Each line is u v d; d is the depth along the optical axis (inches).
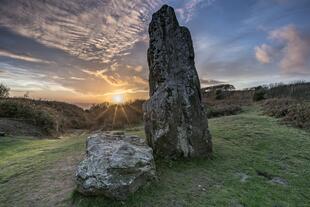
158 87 287.4
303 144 346.6
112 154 196.7
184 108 275.6
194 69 296.0
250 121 518.6
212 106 908.6
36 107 751.7
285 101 717.9
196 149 273.3
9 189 207.6
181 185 207.8
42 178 228.1
